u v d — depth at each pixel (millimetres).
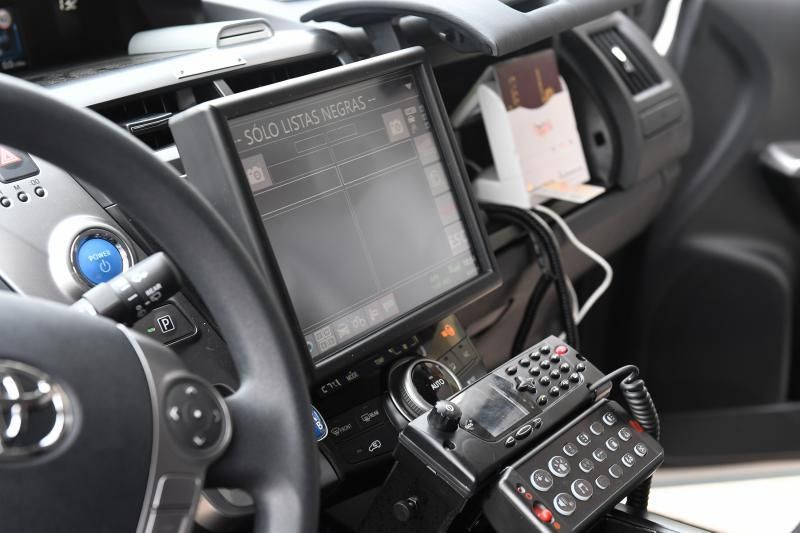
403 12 1080
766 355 1827
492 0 1082
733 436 1863
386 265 993
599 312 1894
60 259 824
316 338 913
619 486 844
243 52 1078
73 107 587
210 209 640
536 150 1352
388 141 1022
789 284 1803
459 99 1443
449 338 1082
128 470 553
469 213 1088
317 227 935
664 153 1569
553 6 1123
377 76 1023
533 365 940
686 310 1848
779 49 1727
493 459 813
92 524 538
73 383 548
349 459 924
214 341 880
